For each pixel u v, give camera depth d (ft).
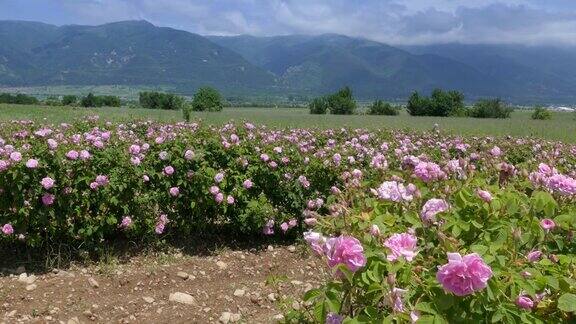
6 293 15.74
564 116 227.81
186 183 20.49
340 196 11.09
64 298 15.79
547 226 8.54
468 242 8.18
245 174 21.77
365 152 24.98
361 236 7.72
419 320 6.35
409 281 6.88
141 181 19.26
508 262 7.60
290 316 9.29
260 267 19.83
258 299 16.74
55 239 18.49
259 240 22.54
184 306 16.03
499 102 229.25
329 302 7.06
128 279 17.35
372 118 160.25
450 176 10.99
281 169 22.53
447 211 8.45
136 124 40.91
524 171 11.33
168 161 20.45
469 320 6.61
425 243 8.07
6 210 17.25
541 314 7.04
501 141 35.91
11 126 32.58
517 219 8.77
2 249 18.67
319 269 18.31
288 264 20.30
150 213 20.06
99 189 18.37
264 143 23.86
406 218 8.55
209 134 24.52
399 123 118.83
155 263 19.04
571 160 28.63
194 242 21.42
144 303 16.03
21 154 17.22
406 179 11.81
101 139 20.43
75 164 17.81
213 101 186.09
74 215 18.13
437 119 168.04
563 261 7.96
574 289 7.01
